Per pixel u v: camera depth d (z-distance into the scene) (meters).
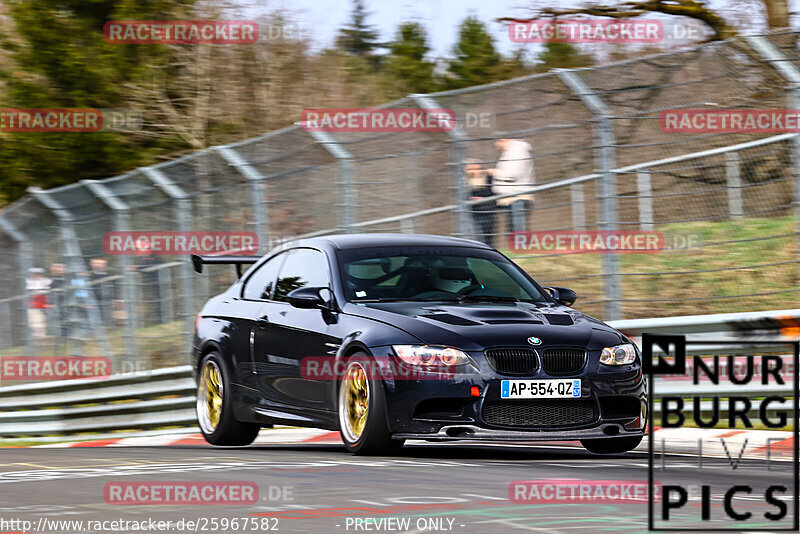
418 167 37.25
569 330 23.42
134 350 42.75
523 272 27.08
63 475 20.19
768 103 34.66
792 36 33.91
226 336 28.28
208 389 29.28
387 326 23.25
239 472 19.78
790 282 36.16
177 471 20.20
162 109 72.69
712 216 37.97
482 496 16.12
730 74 34.47
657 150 38.44
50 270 46.19
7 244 48.31
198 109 73.56
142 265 42.72
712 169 38.03
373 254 26.20
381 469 20.06
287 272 27.53
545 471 19.67
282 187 39.06
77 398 40.50
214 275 40.84
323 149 38.25
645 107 35.22
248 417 27.31
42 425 40.25
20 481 19.34
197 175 41.22
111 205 43.47
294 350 25.52
